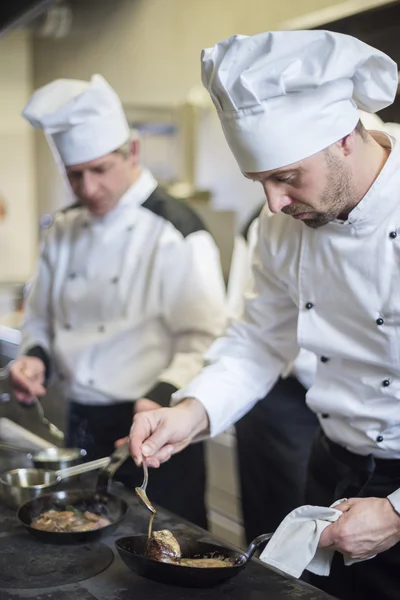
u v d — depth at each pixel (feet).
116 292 7.35
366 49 3.98
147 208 7.38
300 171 4.08
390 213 4.35
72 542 4.49
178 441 4.97
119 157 7.08
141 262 7.29
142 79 14.43
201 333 7.05
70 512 4.94
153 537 4.26
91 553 4.38
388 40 6.50
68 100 6.88
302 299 4.92
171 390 6.55
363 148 4.31
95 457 6.71
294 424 7.80
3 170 18.24
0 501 5.22
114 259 7.39
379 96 4.14
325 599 3.82
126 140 7.15
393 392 4.59
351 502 4.22
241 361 5.43
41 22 14.48
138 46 14.42
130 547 4.29
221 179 12.11
